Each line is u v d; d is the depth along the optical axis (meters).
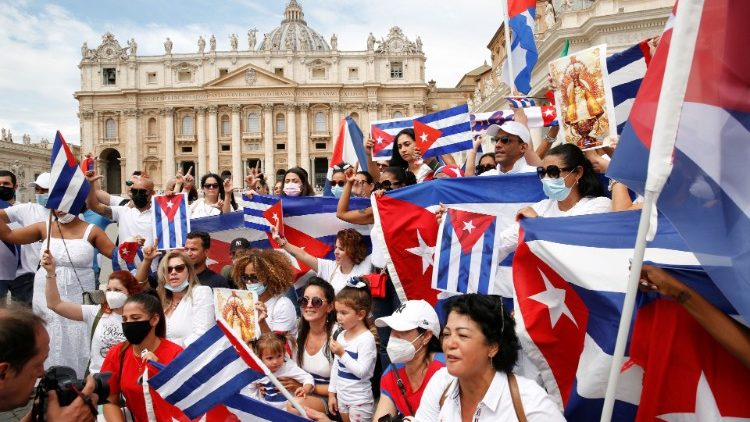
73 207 6.90
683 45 2.52
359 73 86.75
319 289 5.96
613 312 3.49
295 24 111.88
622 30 23.69
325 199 8.19
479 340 3.09
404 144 8.54
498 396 3.05
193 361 4.22
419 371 4.44
